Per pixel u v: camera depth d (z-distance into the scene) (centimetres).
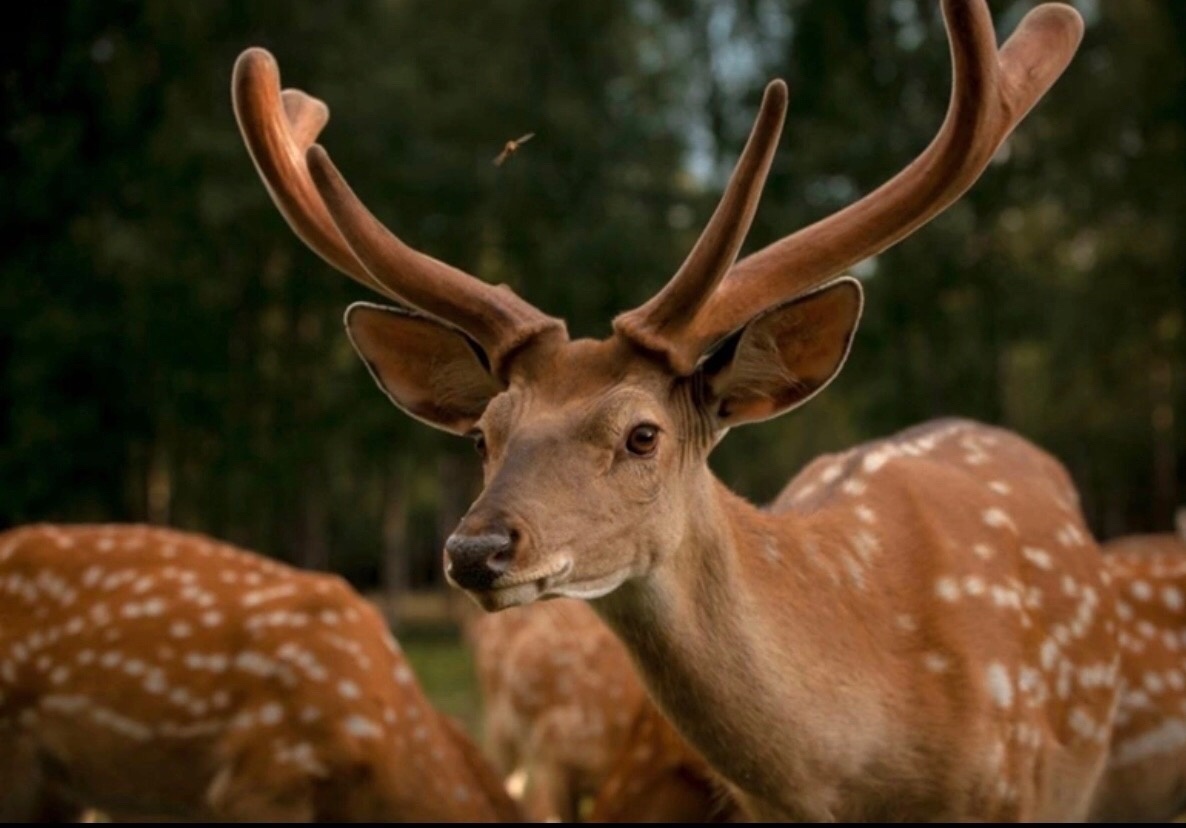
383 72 3023
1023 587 516
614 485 391
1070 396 3878
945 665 476
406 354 447
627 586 414
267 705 648
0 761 676
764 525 457
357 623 666
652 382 406
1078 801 539
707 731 435
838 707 446
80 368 2527
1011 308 3119
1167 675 616
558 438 389
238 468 2916
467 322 420
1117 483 4325
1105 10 3162
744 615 430
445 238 3070
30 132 2408
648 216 3052
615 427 393
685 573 419
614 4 3136
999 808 485
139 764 663
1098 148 3114
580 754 898
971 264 3089
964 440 579
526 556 368
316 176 421
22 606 677
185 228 2739
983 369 3117
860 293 421
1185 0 3011
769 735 435
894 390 3125
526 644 927
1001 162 3055
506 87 3078
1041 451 610
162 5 2533
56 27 2378
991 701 479
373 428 3081
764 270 425
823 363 427
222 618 660
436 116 3031
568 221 3009
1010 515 534
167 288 2667
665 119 3198
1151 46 3075
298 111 481
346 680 648
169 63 2606
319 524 3209
